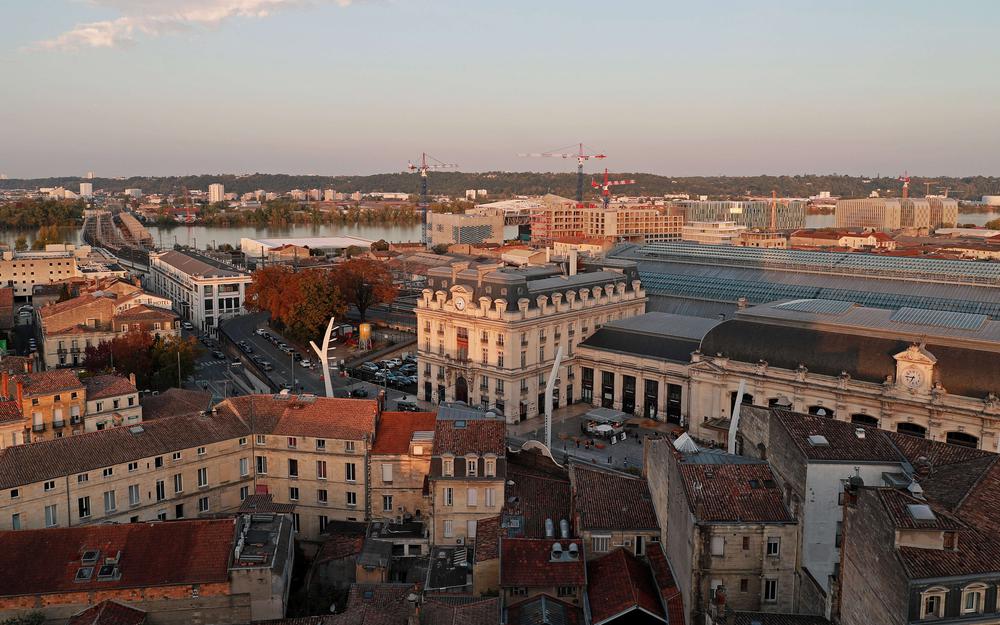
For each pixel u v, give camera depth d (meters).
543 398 199.50
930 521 65.56
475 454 116.94
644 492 109.69
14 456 116.69
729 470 94.38
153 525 105.44
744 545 87.19
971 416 141.38
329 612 105.38
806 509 86.50
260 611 101.25
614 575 94.69
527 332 193.00
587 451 171.25
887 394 150.25
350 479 131.25
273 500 134.88
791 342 166.75
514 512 111.00
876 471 86.31
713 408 175.75
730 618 80.25
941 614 63.22
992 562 64.31
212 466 130.88
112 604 97.38
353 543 117.94
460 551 111.56
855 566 74.06
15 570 98.19
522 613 90.62
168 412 155.75
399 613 91.00
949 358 147.12
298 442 132.62
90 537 103.00
